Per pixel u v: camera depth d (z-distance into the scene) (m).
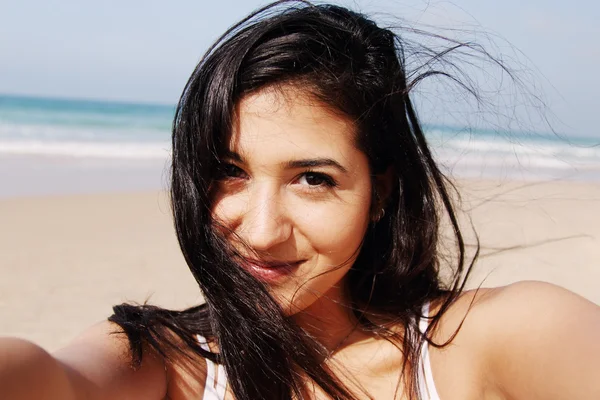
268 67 0.55
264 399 0.58
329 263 0.57
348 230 0.57
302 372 0.62
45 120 9.81
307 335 0.62
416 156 0.65
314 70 0.56
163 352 0.58
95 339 0.55
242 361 0.58
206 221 0.58
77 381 0.48
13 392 0.41
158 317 0.62
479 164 4.15
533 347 0.53
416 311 0.63
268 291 0.58
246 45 0.56
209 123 0.56
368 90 0.59
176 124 0.60
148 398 0.56
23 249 2.22
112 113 12.43
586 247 2.10
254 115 0.55
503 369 0.56
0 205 3.08
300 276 0.57
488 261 1.85
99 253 2.21
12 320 1.50
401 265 0.64
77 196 3.49
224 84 0.55
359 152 0.58
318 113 0.56
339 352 0.64
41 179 4.16
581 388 0.49
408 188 0.65
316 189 0.56
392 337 0.63
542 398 0.53
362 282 0.65
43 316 1.54
